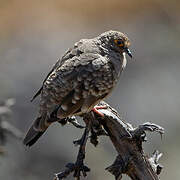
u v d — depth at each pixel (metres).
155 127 8.48
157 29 24.92
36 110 18.08
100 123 8.87
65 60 9.77
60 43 24.17
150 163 8.65
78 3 26.69
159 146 17.78
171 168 17.22
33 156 16.97
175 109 19.72
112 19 26.30
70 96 9.36
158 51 22.66
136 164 8.59
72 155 17.50
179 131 18.86
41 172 16.89
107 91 9.88
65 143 17.58
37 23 26.00
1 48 22.88
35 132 9.04
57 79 9.39
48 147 17.38
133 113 19.25
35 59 21.62
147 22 25.55
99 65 9.71
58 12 26.69
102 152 16.77
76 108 9.36
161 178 17.05
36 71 20.47
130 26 25.53
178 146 18.00
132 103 19.53
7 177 16.09
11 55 21.67
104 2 26.53
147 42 23.58
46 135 17.56
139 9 26.20
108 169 8.59
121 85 20.14
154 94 20.11
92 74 9.59
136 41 23.69
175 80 20.92
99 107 9.44
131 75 20.78
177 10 25.58
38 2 26.70
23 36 24.69
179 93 20.30
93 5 26.61
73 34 25.33
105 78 9.77
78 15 26.58
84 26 26.02
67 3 26.78
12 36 24.83
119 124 8.70
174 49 22.94
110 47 10.30
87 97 9.48
